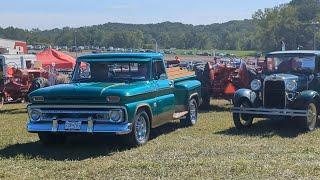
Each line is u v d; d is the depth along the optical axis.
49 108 9.45
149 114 10.17
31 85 19.73
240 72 17.36
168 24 158.38
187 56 89.31
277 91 11.91
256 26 128.50
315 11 131.38
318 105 12.04
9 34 124.75
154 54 10.88
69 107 9.31
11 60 25.19
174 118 11.54
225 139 10.66
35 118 9.55
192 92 12.77
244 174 7.43
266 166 7.88
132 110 9.35
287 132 11.70
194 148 9.55
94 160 8.52
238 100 12.26
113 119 9.16
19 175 7.52
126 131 9.17
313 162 8.20
